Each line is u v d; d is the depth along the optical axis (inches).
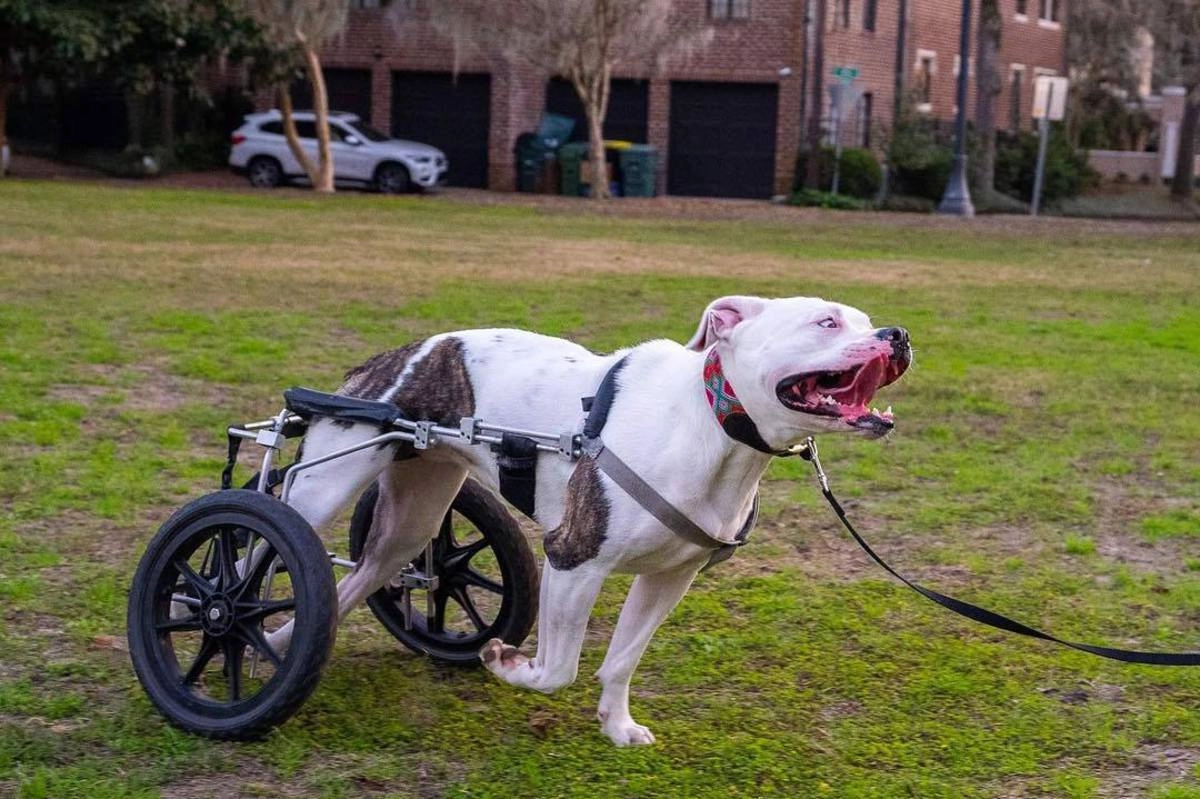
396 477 209.9
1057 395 457.1
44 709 200.2
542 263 770.8
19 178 1315.2
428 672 223.3
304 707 205.6
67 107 1537.9
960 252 924.6
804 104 1423.5
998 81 1444.4
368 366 205.9
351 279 674.2
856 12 1480.1
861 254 890.1
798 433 172.9
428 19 1439.5
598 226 1045.8
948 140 1449.3
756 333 171.6
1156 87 1897.1
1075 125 1793.8
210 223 946.1
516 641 221.3
